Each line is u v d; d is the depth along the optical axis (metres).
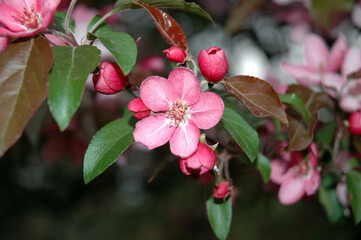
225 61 0.24
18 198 0.90
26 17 0.25
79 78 0.22
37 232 0.97
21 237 0.95
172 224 0.99
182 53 0.25
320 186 0.34
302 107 0.28
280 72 0.55
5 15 0.25
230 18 0.45
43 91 0.22
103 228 1.03
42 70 0.22
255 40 0.56
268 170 0.30
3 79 0.22
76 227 1.02
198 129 0.25
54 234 0.98
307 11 0.46
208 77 0.25
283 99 0.28
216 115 0.25
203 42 0.63
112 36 0.25
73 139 0.41
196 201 0.98
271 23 0.55
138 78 0.30
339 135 0.31
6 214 0.92
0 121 0.21
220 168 0.29
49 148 0.41
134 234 1.02
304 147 0.28
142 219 1.04
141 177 1.08
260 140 0.34
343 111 0.33
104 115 0.39
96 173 0.25
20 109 0.21
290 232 0.79
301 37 0.48
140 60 0.39
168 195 1.02
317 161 0.31
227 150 0.30
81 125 0.39
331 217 0.34
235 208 0.81
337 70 0.36
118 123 0.26
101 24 0.27
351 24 0.45
